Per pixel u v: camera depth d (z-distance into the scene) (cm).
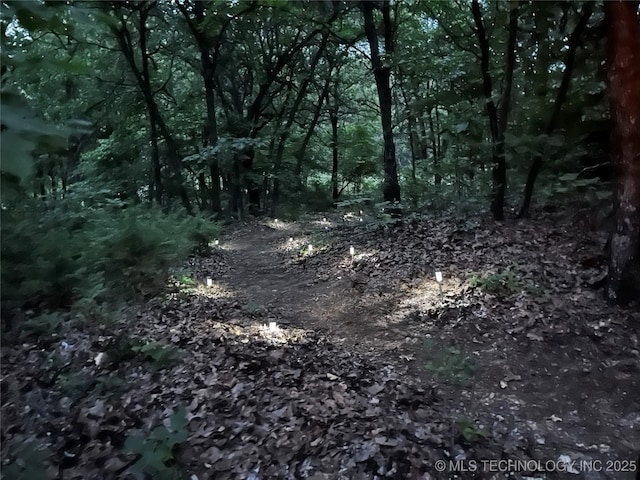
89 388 401
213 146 1594
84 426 347
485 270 720
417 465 316
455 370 419
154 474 286
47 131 144
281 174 2222
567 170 878
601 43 775
